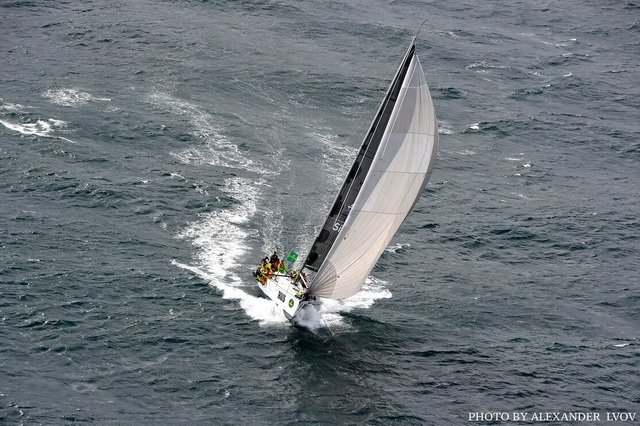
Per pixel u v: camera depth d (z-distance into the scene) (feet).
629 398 466.29
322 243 484.33
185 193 650.02
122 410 411.95
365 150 463.01
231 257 568.41
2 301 483.10
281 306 506.07
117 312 489.26
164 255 559.38
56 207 600.80
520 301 563.89
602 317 553.64
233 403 427.33
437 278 583.17
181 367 449.48
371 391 448.24
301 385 446.19
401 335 505.25
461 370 476.95
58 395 415.23
